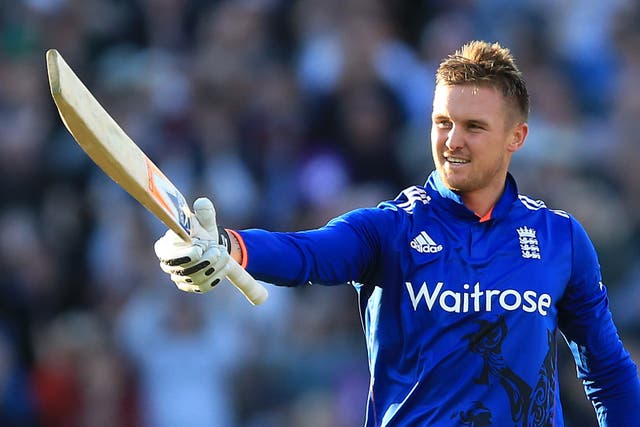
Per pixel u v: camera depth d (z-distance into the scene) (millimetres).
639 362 30141
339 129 35312
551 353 13352
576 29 38750
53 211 33906
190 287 11625
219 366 30219
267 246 12492
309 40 37906
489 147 13281
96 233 33375
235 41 37156
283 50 38031
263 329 30781
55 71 10008
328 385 30219
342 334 30969
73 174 34625
